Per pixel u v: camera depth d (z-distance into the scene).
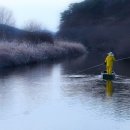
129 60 56.38
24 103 24.42
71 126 19.78
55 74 38.34
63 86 30.53
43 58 54.72
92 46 90.81
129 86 30.33
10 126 19.86
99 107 23.23
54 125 20.02
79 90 28.70
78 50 72.38
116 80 33.59
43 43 61.50
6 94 27.14
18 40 59.78
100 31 98.06
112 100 25.06
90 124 20.02
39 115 21.77
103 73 34.72
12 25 71.12
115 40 89.62
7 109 22.98
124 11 110.88
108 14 113.75
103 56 65.88
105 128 19.33
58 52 61.84
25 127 19.72
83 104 24.08
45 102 24.70
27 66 46.25
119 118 20.91
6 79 34.22
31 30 66.00
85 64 49.75
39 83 32.03
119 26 99.00
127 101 24.70
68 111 22.52
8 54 46.00
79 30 103.19
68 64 49.84
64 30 104.81
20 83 31.94
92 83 32.06
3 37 61.56
